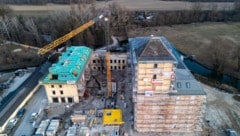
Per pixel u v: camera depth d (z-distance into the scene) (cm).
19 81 10275
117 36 16162
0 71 11500
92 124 7500
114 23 16800
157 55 5962
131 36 16188
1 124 7288
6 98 8888
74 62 9200
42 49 12381
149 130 7119
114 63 10956
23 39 14512
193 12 19338
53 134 7088
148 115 6812
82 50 10400
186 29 17562
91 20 14312
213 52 12156
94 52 11256
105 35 14512
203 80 10138
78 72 8675
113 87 9381
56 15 15900
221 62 10706
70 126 7506
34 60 12081
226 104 8394
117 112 7750
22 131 7388
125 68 11038
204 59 12156
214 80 10181
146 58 5931
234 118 7650
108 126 7419
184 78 6794
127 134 7044
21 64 11812
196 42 14525
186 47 13800
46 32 15525
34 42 14362
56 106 8556
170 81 6231
